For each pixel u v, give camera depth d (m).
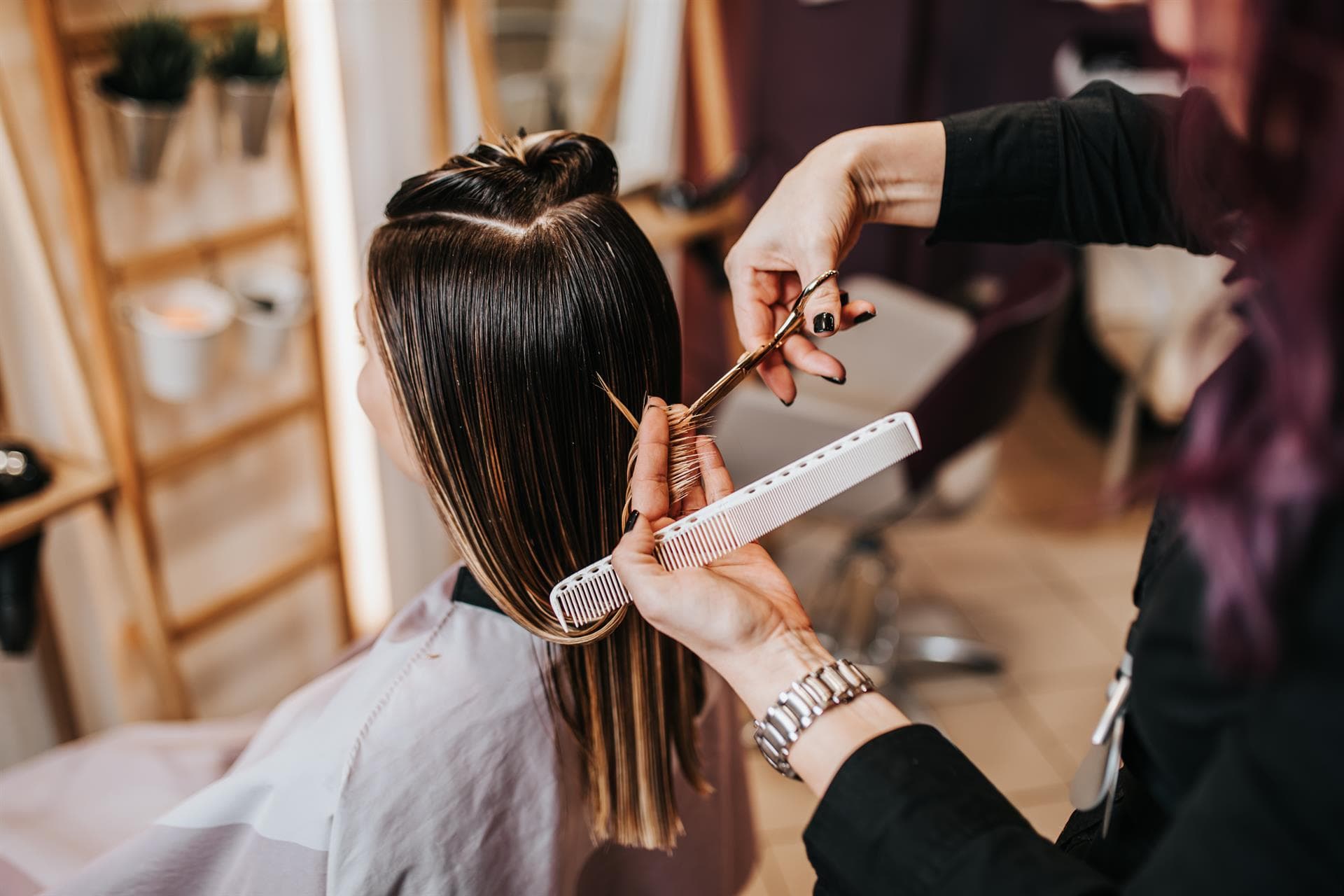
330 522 1.77
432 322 0.67
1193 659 0.48
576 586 0.60
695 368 2.58
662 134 2.20
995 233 0.79
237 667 1.83
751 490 0.58
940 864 0.51
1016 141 0.75
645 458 0.61
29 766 1.12
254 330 1.49
